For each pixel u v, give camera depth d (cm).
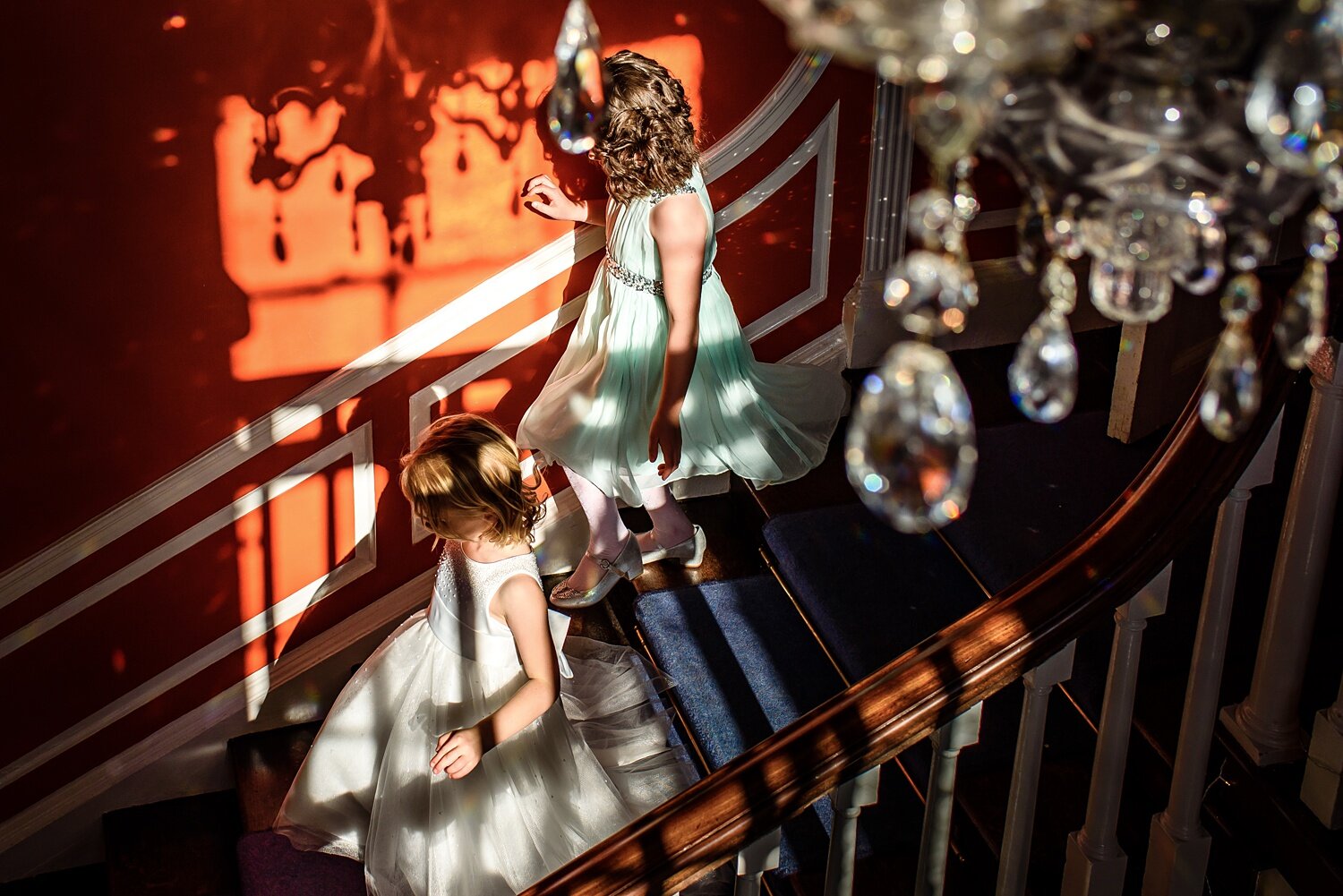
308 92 295
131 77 279
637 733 298
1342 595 247
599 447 307
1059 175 94
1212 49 84
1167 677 248
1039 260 118
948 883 249
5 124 274
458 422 256
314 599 354
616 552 328
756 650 313
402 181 312
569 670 307
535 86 313
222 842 352
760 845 189
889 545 323
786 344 370
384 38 295
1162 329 317
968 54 74
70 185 285
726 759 283
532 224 329
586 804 279
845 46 76
